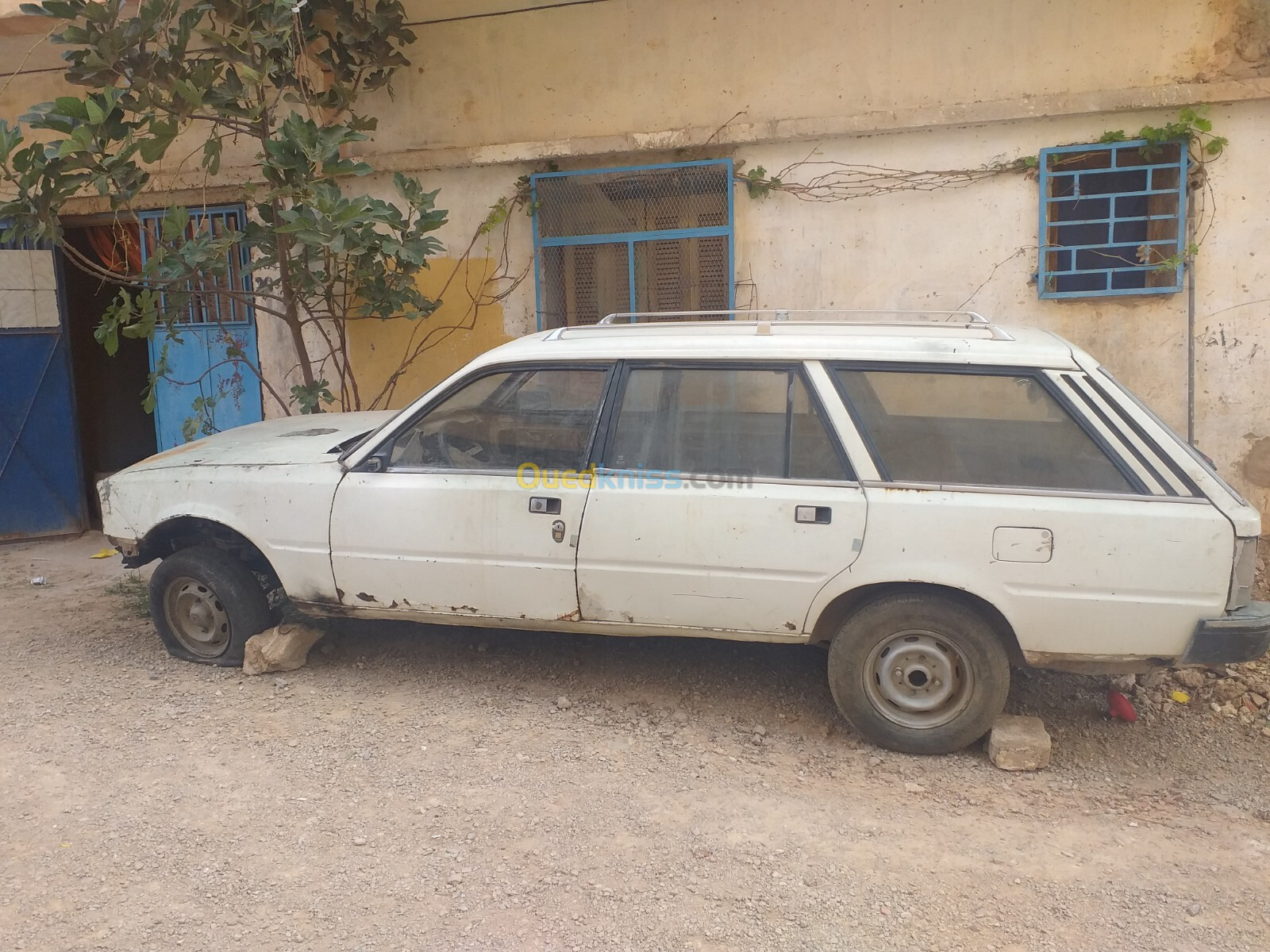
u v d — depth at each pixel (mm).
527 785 3461
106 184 5410
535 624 3994
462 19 6707
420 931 2650
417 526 3990
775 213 6414
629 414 3865
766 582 3658
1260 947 2586
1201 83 5734
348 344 7176
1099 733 3971
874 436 3613
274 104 6141
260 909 2744
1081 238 6312
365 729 3906
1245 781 3604
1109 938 2623
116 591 5969
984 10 5984
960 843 3117
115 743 3777
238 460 4406
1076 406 3479
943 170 6133
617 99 6578
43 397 7508
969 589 3455
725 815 3273
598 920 2693
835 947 2580
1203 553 3295
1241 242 5832
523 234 6824
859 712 3693
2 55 6887
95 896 2807
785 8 6238
